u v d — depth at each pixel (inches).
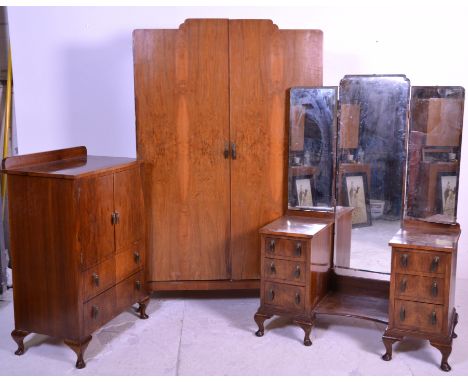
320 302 133.0
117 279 126.9
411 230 127.2
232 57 137.0
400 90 127.3
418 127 126.9
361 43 155.8
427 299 114.8
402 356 120.1
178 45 136.3
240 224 144.2
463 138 154.5
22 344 120.8
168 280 146.3
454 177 125.2
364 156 133.1
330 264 140.2
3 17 175.3
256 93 138.6
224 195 142.9
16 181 115.6
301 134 138.2
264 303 129.3
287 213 142.6
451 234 123.8
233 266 146.1
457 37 151.6
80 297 114.1
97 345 124.8
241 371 113.4
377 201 133.6
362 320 137.8
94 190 117.1
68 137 163.2
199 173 141.8
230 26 136.0
